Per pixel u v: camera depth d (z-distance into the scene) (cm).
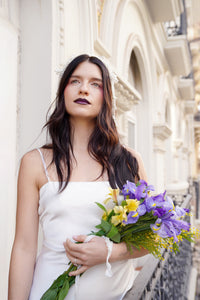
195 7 1415
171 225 104
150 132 521
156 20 539
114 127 138
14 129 205
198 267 669
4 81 194
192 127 1822
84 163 128
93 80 131
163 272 210
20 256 118
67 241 109
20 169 125
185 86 984
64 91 134
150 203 107
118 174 128
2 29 194
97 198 119
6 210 195
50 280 115
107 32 326
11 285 116
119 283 123
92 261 107
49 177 122
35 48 209
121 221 109
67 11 223
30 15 211
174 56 687
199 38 1535
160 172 572
